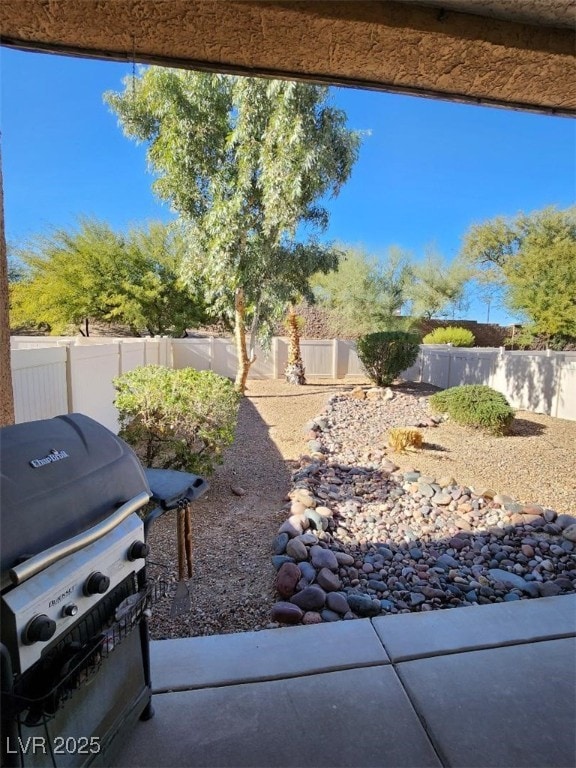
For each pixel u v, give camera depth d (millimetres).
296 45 1669
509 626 2191
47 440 1198
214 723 1591
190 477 1669
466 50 1683
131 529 1320
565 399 8594
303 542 3174
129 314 14531
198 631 2326
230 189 8773
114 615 1230
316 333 17016
